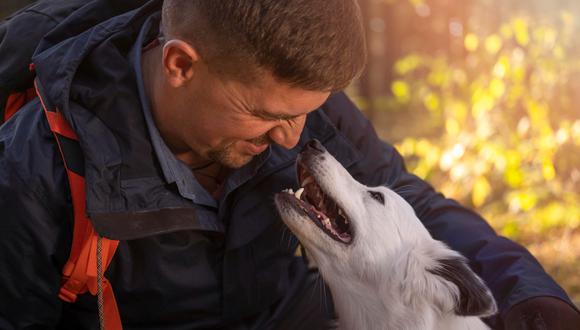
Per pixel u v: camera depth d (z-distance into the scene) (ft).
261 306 9.45
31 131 8.05
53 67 7.97
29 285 7.98
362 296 10.40
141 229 7.76
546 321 8.80
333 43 7.02
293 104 7.40
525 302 9.00
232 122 7.59
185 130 7.98
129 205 7.77
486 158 20.90
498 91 21.39
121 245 8.19
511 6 25.35
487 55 23.47
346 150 10.09
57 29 8.69
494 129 21.84
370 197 10.30
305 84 7.16
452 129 22.75
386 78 44.34
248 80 7.20
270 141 8.07
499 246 9.91
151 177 7.96
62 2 9.26
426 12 40.63
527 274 9.33
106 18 8.91
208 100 7.52
